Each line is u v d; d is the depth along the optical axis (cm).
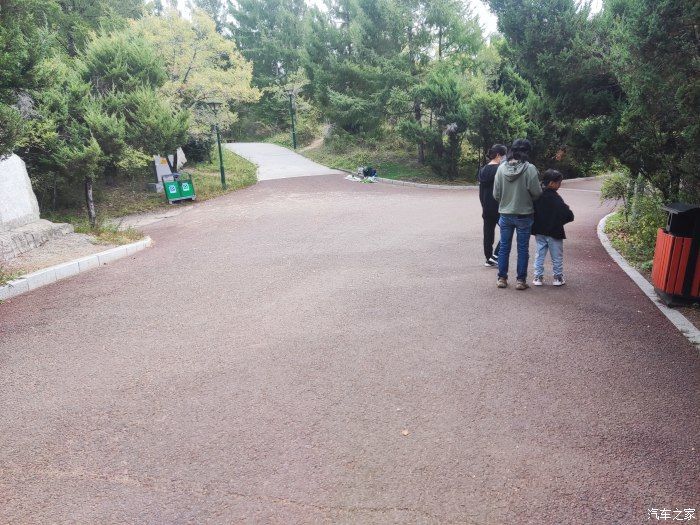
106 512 254
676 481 269
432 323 497
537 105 1633
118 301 609
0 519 250
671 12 558
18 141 723
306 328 496
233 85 2222
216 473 282
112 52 1761
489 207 671
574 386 370
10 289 640
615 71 711
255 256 841
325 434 317
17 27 677
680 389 364
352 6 2759
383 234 994
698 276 514
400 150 2666
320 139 3759
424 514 248
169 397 369
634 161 724
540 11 836
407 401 354
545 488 265
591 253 797
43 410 355
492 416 333
